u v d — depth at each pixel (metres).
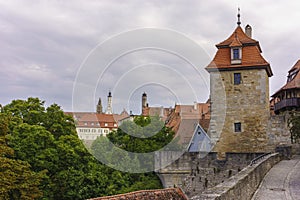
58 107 22.42
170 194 9.34
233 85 26.12
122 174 20.56
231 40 27.14
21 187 14.96
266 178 13.73
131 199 8.13
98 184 20.08
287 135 24.72
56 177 19.22
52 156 18.86
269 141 25.11
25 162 15.88
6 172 14.55
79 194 19.47
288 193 10.67
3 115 17.03
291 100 27.61
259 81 25.67
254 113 25.59
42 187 18.38
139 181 20.61
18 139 18.70
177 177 20.86
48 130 21.33
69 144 20.06
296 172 15.48
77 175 19.48
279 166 17.86
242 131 25.59
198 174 21.33
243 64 25.88
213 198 5.79
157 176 20.83
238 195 7.84
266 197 10.05
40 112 21.98
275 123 25.12
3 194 13.98
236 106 25.94
